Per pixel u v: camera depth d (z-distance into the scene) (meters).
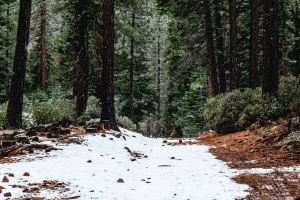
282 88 11.95
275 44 11.78
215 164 7.59
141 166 7.57
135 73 34.00
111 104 13.45
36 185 5.34
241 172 6.43
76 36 17.72
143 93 35.16
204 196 4.79
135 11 22.67
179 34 21.50
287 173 5.98
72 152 8.38
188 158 8.80
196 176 6.27
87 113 16.81
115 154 9.16
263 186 5.19
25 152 7.97
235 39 18.00
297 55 30.00
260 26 21.62
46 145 8.59
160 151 10.49
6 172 5.95
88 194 4.96
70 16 17.95
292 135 8.71
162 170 7.02
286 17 23.72
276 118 11.23
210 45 19.22
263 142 9.43
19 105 12.80
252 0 17.75
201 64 23.53
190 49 21.62
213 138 13.55
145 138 14.85
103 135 11.09
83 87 17.55
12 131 10.91
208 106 15.88
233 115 13.41
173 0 20.48
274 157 7.68
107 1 13.53
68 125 13.80
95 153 8.75
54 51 19.80
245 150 9.15
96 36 18.52
